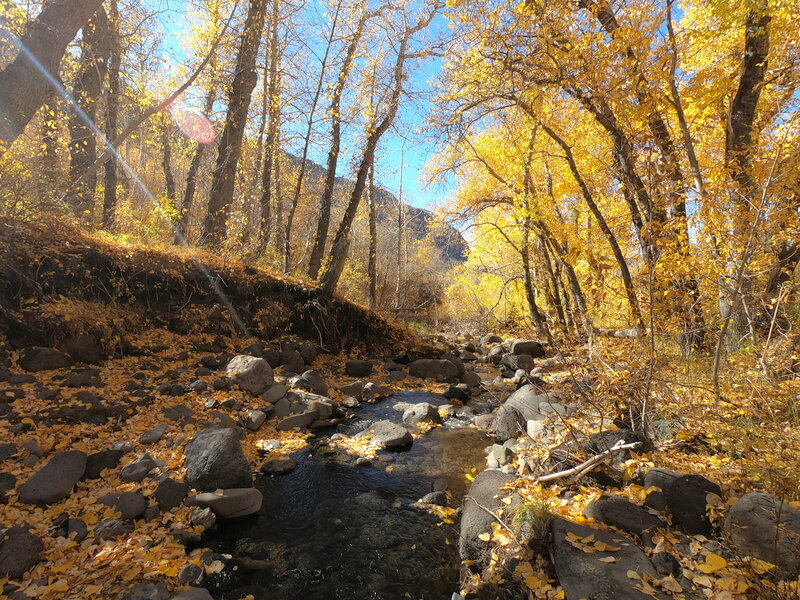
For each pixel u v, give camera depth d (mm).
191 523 4074
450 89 9039
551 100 8906
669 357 5508
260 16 11812
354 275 22031
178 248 10375
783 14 6152
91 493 4195
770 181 4785
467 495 4629
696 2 8359
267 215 13906
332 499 4895
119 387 6316
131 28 10523
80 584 3100
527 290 14102
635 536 3348
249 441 6109
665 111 7238
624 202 9711
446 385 10484
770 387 4734
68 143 9562
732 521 3004
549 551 3316
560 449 4816
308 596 3408
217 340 9148
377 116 12430
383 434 6684
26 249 7160
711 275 5602
